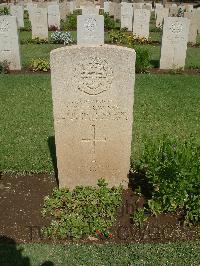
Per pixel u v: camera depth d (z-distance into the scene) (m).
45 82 3.22
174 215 1.52
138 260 1.29
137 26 5.14
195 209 1.43
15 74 3.48
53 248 1.34
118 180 1.66
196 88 3.14
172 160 1.43
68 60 1.37
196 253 1.33
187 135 2.27
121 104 1.47
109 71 1.40
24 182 1.75
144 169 1.72
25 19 6.95
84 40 4.10
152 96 2.91
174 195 1.41
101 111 1.48
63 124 1.50
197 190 1.41
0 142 2.13
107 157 1.59
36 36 5.01
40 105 2.71
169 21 3.55
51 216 1.51
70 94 1.44
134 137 2.22
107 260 1.29
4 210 1.55
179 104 2.77
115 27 6.30
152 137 2.21
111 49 1.36
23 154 1.98
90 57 1.37
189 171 1.41
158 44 5.08
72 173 1.62
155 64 3.96
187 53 4.54
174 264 1.28
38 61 3.63
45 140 2.16
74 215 1.48
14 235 1.41
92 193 1.59
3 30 3.47
